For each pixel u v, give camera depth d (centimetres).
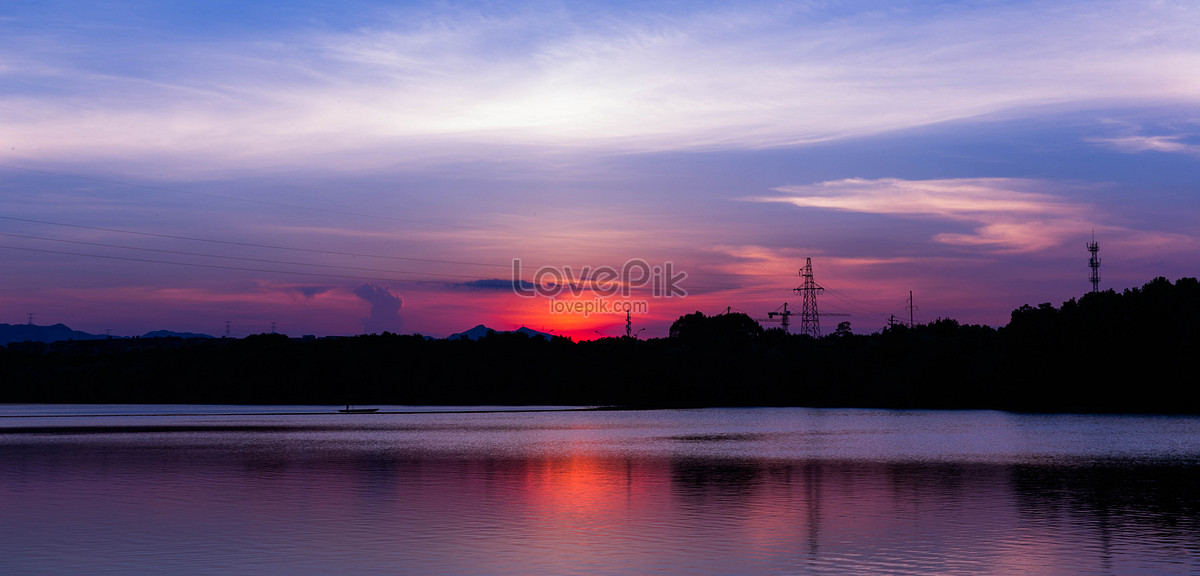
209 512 3934
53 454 7038
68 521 3700
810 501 4266
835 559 2972
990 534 3388
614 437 9325
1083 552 3064
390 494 4534
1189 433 9681
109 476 5375
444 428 11269
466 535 3388
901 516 3809
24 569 2847
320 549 3133
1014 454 6975
